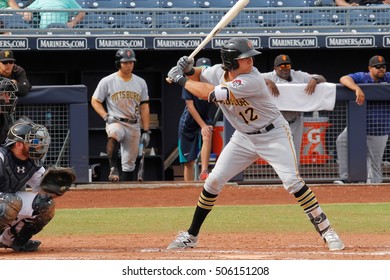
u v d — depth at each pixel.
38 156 22.17
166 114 48.78
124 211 34.62
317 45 46.31
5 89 27.84
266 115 23.30
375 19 48.88
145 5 50.50
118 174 42.03
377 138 42.81
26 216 22.75
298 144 41.41
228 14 24.00
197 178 43.75
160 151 48.34
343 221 30.95
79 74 48.12
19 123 22.33
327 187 41.81
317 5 51.19
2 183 22.36
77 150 41.47
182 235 24.34
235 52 22.58
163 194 40.03
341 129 42.75
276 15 48.25
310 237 26.95
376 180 43.06
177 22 47.62
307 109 40.94
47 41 44.94
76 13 47.25
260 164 43.03
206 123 42.50
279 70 41.31
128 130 41.50
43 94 40.81
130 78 41.38
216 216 32.78
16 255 22.72
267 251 23.36
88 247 24.72
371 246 24.44
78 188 41.16
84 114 41.38
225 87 22.69
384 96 42.28
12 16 46.56
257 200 38.38
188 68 24.12
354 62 49.62
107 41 45.31
